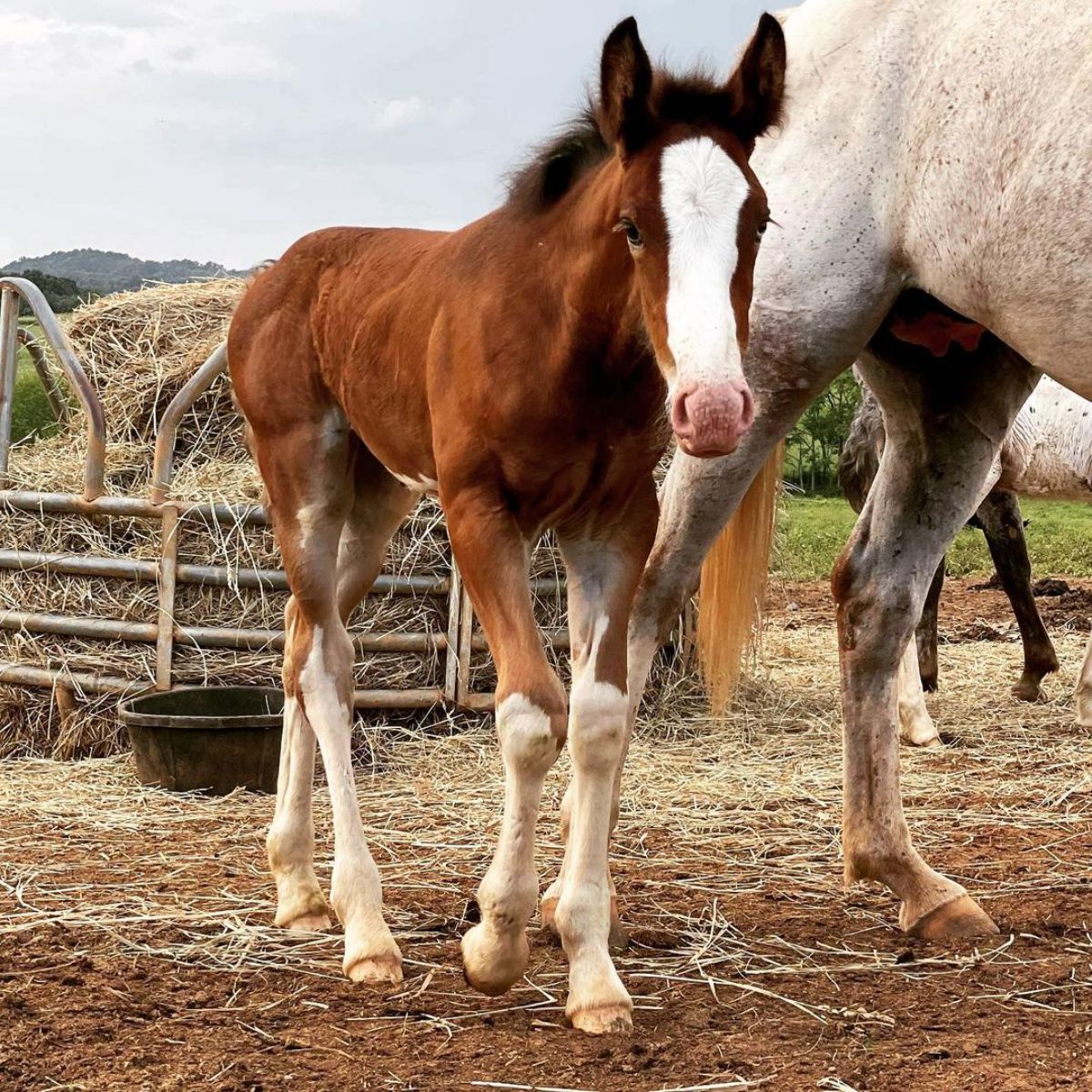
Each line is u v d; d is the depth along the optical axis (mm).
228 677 6332
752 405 2623
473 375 3141
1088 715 6934
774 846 4902
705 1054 2973
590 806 3182
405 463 3697
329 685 3809
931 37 3697
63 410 7672
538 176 3174
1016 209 3438
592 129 3168
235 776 5602
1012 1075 2832
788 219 3844
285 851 3932
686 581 3947
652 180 2742
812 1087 2785
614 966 3533
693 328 2611
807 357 3885
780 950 3715
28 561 6484
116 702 6316
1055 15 3432
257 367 4066
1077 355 3467
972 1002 3307
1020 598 7602
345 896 3568
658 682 7199
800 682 8125
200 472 6789
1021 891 4277
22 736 6457
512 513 3191
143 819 5215
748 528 4102
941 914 3832
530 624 3094
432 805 5453
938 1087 2783
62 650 6426
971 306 3682
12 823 5176
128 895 4203
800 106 3875
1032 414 7020
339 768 3715
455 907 4105
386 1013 3225
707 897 4238
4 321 6789
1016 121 3451
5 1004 3258
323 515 3926
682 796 5664
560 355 3031
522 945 3117
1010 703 7594
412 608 6582
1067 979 3461
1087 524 16719
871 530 4090
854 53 3811
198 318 7551
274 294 4113
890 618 4000
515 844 3084
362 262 3902
